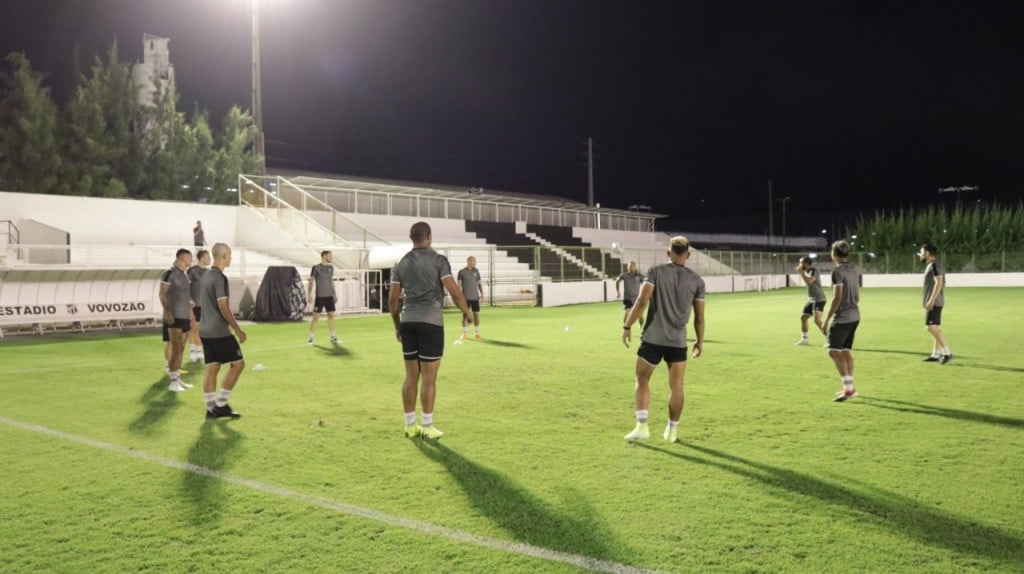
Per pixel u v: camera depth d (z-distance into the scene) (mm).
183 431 6895
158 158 36812
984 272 44281
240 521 4453
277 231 29328
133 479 5336
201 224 27719
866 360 11594
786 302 30297
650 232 55188
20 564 3846
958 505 4660
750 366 11039
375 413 7703
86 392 9188
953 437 6484
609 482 5203
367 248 26547
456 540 4133
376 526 4359
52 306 18156
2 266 17375
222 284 7355
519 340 15250
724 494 4918
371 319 22141
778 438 6508
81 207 26672
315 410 7875
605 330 17719
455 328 18547
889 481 5172
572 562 3828
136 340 16266
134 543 4121
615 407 7977
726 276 44344
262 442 6438
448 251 30344
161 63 41875
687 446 6238
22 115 32094
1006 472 5375
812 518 4449
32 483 5250
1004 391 8789
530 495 4914
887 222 55406
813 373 10328
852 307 8211
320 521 4445
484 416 7520
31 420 7434
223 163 39500
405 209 37344
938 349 11516
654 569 3742
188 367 11547
